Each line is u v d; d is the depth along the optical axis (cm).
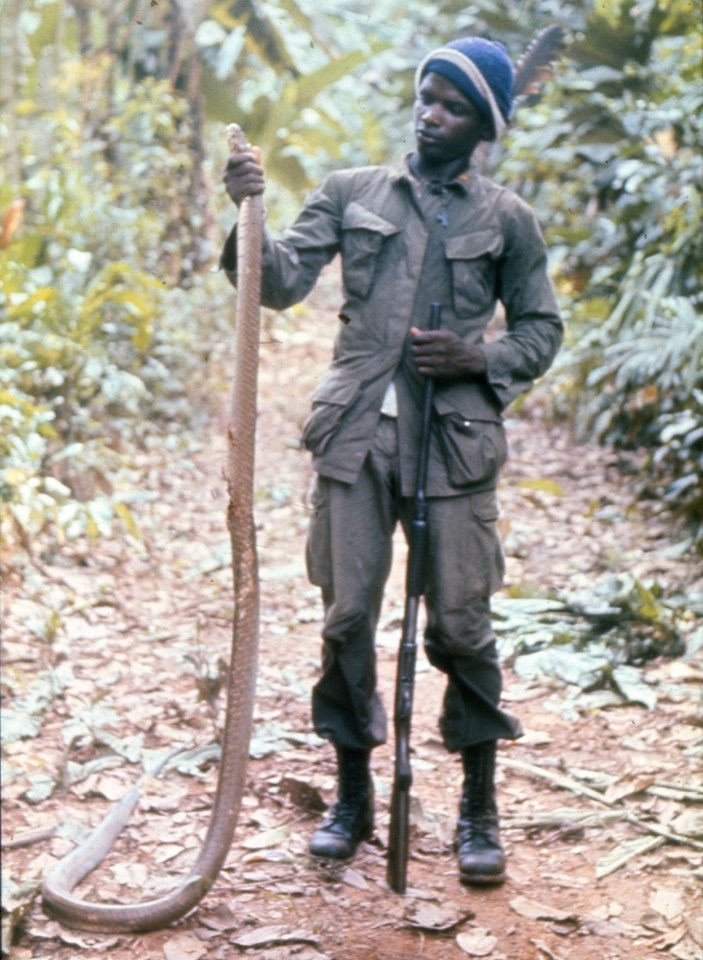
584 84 775
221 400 770
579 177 816
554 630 477
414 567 317
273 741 397
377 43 881
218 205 954
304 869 330
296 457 704
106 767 380
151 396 700
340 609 317
